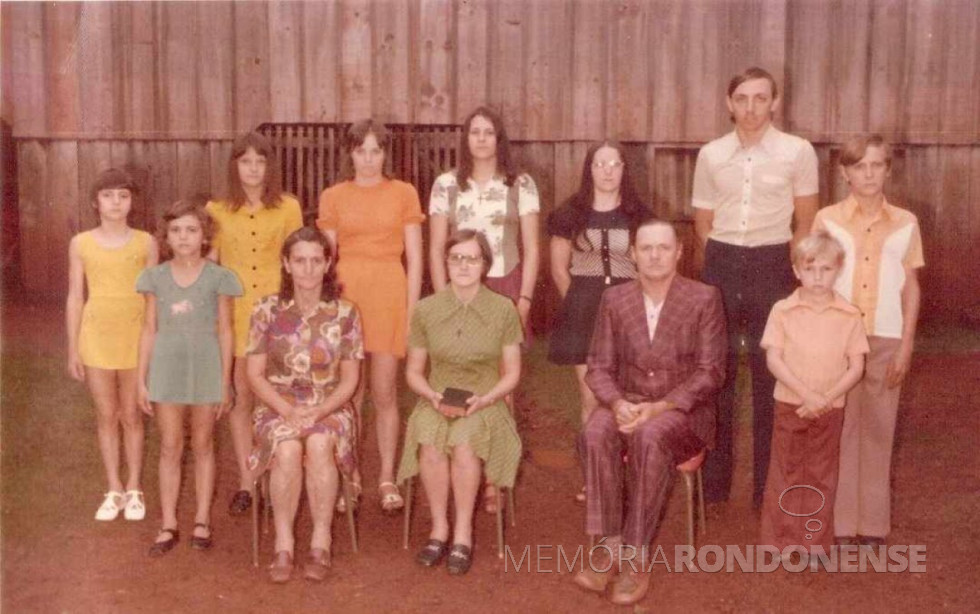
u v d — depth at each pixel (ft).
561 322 12.96
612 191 12.59
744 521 12.76
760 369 12.64
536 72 20.35
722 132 20.06
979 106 19.95
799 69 19.86
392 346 12.61
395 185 12.64
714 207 12.85
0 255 21.26
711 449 12.46
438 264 12.83
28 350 18.13
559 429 16.48
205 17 20.97
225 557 11.51
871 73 19.85
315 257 11.37
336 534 12.19
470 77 20.51
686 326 11.35
